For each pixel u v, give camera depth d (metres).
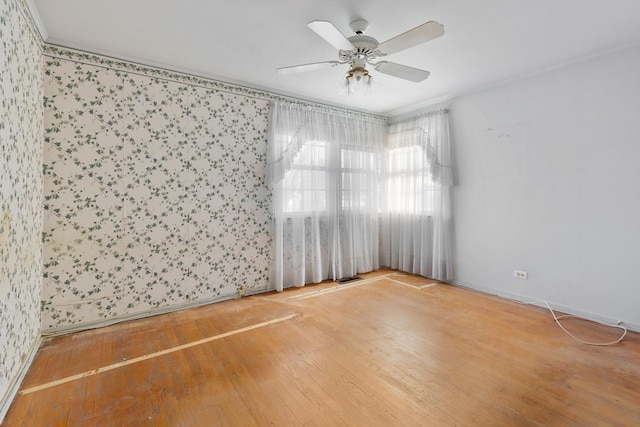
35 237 2.26
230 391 1.83
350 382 1.92
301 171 3.92
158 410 1.67
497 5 2.07
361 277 4.36
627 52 2.62
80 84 2.62
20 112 1.91
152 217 2.97
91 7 2.10
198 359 2.20
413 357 2.21
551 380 1.93
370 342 2.45
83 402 1.74
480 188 3.70
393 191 4.76
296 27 2.35
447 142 3.94
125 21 2.27
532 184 3.25
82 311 2.66
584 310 2.91
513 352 2.28
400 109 4.53
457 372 2.02
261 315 3.01
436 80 3.42
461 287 3.90
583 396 1.77
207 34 2.45
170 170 3.05
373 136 4.66
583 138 2.88
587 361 2.15
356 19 2.23
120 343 2.44
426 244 4.25
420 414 1.63
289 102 3.81
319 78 3.34
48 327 2.52
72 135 2.59
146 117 2.92
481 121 3.67
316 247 4.06
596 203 2.82
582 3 2.05
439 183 4.00
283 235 3.81
